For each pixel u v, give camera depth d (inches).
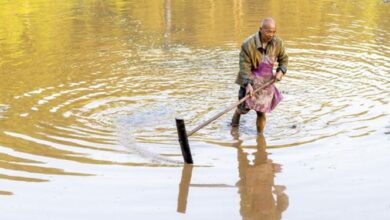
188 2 991.6
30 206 291.1
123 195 304.0
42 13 900.6
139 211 287.0
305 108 442.6
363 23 799.1
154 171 334.6
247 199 301.0
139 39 711.7
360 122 407.5
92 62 597.3
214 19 835.4
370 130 390.9
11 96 477.4
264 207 292.2
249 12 885.8
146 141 380.8
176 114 435.5
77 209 288.5
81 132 394.0
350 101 456.4
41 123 410.3
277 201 298.0
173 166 342.0
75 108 446.3
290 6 940.0
